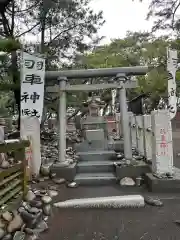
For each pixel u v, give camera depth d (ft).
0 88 20.29
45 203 13.56
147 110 59.21
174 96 19.11
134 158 21.27
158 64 44.37
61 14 28.04
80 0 28.66
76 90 20.38
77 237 10.22
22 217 10.98
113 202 13.60
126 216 12.29
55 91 20.57
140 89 40.73
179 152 31.81
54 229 11.00
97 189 17.02
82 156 23.13
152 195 15.23
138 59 51.11
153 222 11.48
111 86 20.38
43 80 18.48
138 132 23.58
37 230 10.64
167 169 16.40
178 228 10.79
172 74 19.16
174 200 14.25
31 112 18.34
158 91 40.81
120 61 51.31
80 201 13.89
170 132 16.69
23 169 13.47
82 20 29.66
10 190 11.75
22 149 13.51
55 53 29.48
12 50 17.13
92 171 20.61
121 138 33.04
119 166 18.99
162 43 47.47
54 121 55.11
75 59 31.19
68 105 43.60
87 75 20.34
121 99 20.43
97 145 27.04
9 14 26.76
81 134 36.09
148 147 20.06
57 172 18.98
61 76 20.29
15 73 21.11
